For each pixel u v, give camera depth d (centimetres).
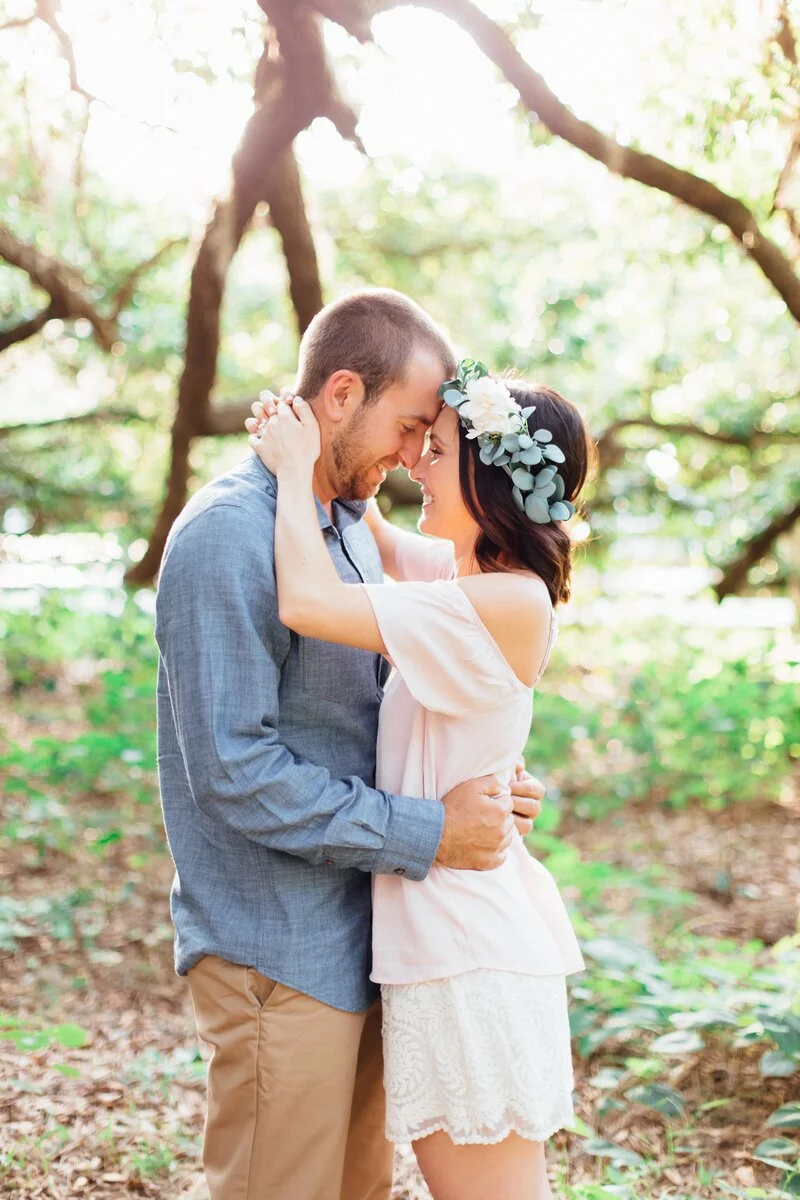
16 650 836
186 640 178
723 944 355
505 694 189
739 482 867
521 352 822
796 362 817
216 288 521
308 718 193
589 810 586
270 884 185
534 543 192
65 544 985
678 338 830
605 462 816
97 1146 272
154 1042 338
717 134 384
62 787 574
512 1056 181
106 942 411
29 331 645
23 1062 314
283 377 942
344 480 201
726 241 543
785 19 359
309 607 179
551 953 191
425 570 243
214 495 186
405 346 195
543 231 858
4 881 466
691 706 623
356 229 886
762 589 916
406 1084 184
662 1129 289
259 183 461
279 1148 184
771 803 624
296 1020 184
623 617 948
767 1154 257
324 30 405
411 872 184
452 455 197
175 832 193
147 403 902
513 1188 184
